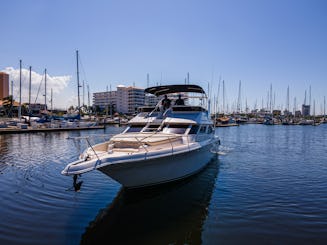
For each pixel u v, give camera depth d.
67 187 9.79
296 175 12.13
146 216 7.27
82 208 7.76
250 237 6.02
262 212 7.48
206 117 13.48
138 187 8.74
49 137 30.05
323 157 17.62
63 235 6.11
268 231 6.30
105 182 10.46
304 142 28.11
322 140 30.44
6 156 16.55
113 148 9.40
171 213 7.49
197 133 11.45
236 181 10.98
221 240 5.91
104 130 44.81
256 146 24.28
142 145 8.91
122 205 8.07
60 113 78.12
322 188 9.93
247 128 60.34
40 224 6.65
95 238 6.02
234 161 15.91
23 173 11.88
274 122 81.50
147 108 13.05
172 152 8.91
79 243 5.78
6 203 8.08
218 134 40.91
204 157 12.67
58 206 7.89
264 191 9.53
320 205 8.03
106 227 6.56
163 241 5.93
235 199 8.64
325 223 6.72
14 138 28.70
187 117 11.83
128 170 8.01
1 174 11.69
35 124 41.44
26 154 17.39
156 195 9.12
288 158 17.17
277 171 12.99
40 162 14.52
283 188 9.91
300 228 6.45
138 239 6.02
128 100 142.00
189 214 7.41
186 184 10.55
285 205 8.04
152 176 8.80
